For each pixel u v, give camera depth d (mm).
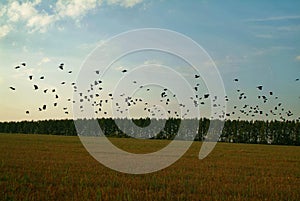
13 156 27984
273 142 91062
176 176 19922
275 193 15500
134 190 14836
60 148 39250
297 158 36281
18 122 104562
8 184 15500
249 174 22219
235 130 92250
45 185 15602
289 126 90688
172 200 13594
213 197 14227
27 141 50656
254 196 14922
